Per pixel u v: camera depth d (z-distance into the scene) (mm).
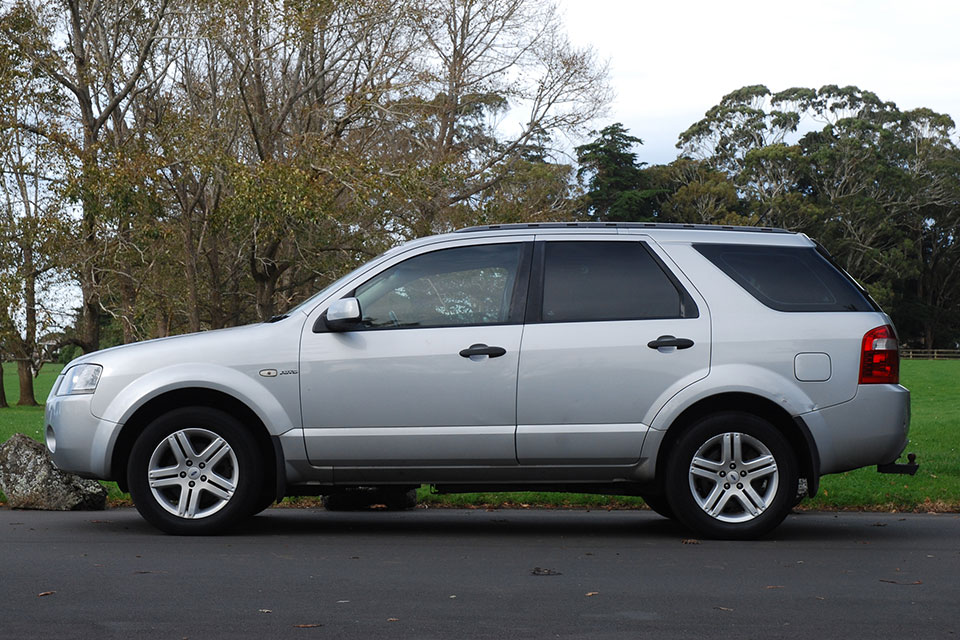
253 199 25328
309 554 6586
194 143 26562
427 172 27141
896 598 5328
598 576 5883
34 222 26641
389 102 29500
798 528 8117
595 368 7258
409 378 7270
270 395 7301
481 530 7879
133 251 27328
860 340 7391
